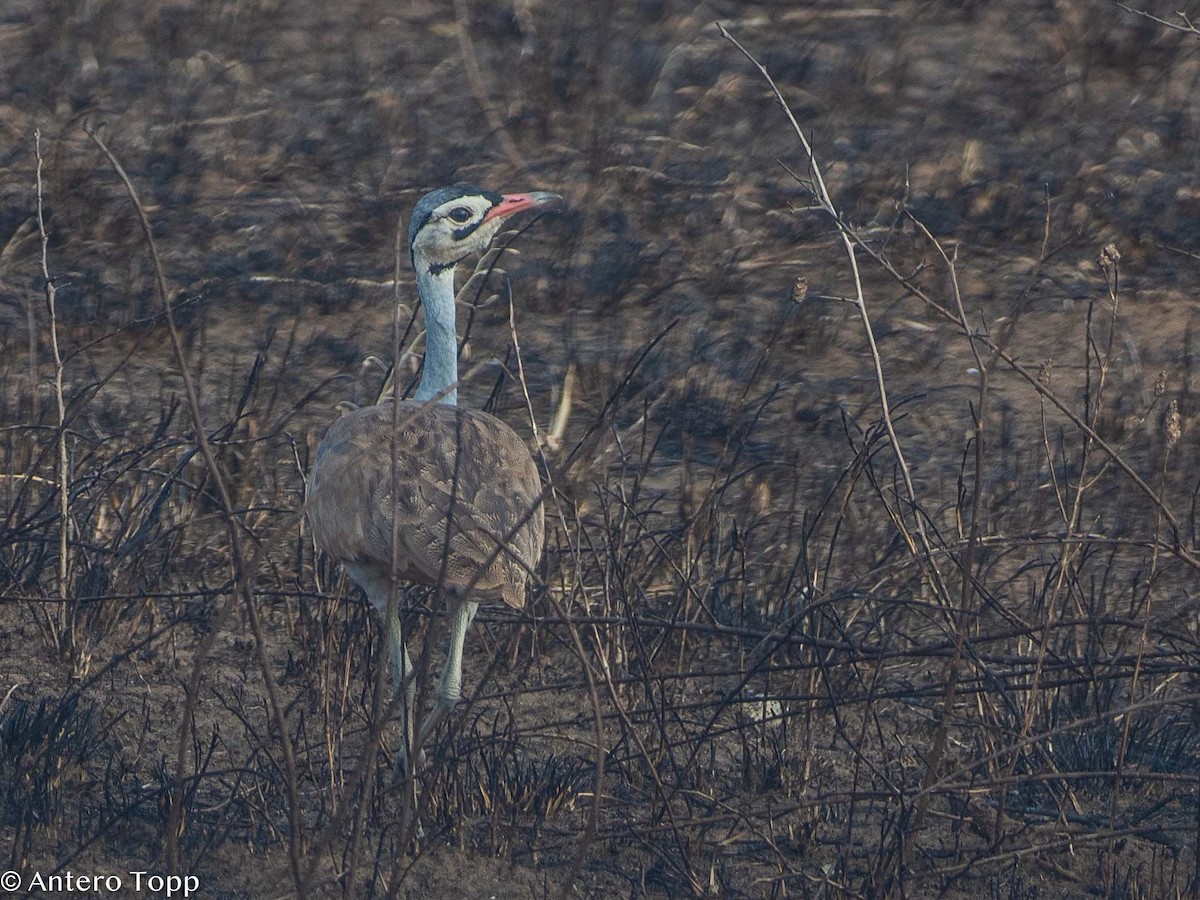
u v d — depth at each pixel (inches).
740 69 1091.9
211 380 714.2
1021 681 466.3
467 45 1128.2
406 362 674.8
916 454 668.1
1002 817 408.2
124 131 986.7
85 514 544.1
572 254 852.6
